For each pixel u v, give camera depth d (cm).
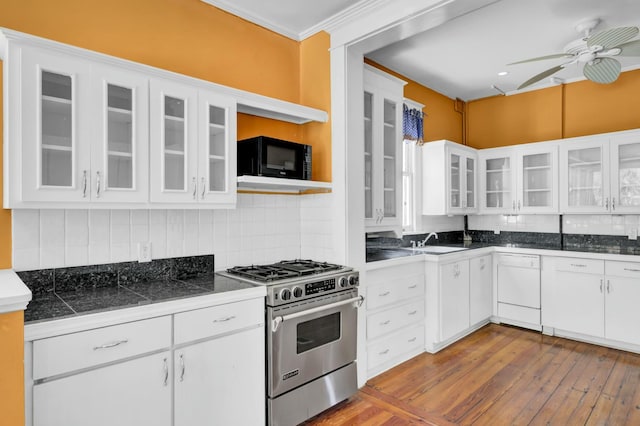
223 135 224
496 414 237
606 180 376
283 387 213
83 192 170
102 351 153
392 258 312
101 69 175
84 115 170
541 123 450
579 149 395
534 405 247
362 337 279
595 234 412
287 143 251
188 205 207
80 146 169
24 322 136
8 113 151
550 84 436
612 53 256
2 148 172
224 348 192
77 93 168
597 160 387
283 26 288
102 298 176
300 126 306
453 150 427
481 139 498
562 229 433
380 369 300
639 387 270
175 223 235
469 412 239
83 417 148
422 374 296
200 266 245
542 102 449
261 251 280
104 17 206
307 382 227
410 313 327
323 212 287
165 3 230
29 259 183
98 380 151
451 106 488
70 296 180
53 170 165
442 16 234
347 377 249
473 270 391
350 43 270
